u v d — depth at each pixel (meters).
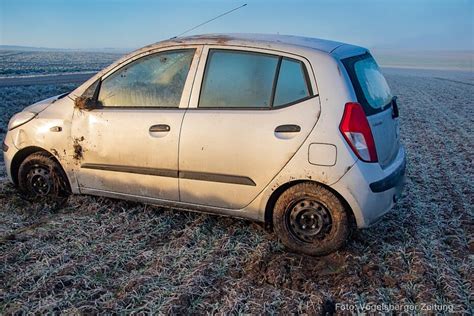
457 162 7.54
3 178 5.83
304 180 3.81
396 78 38.75
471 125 11.94
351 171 3.65
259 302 3.25
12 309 3.13
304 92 3.80
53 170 4.89
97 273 3.64
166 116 4.18
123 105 4.43
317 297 3.28
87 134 4.50
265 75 3.93
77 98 4.57
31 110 4.96
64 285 3.47
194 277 3.53
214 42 4.14
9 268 3.67
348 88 3.73
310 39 4.27
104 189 4.61
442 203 5.38
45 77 31.23
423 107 16.61
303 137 3.73
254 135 3.86
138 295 3.33
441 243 4.22
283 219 3.97
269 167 3.84
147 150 4.25
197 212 4.42
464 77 42.34
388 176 3.89
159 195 4.35
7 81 25.91
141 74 4.38
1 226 4.47
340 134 3.66
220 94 4.05
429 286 3.45
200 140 4.02
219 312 3.13
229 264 3.79
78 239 4.17
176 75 4.24
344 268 3.72
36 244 4.07
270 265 3.76
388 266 3.79
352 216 3.85
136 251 4.00
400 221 4.70
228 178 4.00
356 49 4.29
